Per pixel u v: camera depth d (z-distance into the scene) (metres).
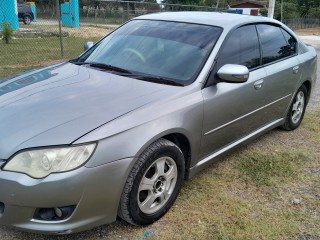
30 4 25.66
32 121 2.64
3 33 14.30
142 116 2.78
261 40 4.27
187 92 3.19
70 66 3.83
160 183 3.02
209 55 3.50
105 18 22.38
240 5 47.50
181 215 3.15
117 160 2.58
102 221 2.65
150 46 3.76
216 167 4.06
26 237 2.80
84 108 2.79
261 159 4.32
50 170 2.42
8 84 3.41
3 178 2.41
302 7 57.75
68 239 2.80
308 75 5.18
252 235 2.95
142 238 2.85
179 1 46.59
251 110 3.99
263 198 3.50
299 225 3.12
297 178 3.93
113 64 3.70
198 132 3.25
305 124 5.65
